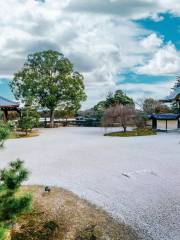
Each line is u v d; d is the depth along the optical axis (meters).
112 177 9.67
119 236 5.58
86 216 6.46
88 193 8.02
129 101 40.38
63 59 37.34
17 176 4.50
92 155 13.88
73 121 38.41
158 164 11.52
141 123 25.77
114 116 24.78
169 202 7.23
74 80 37.28
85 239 5.53
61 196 7.69
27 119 24.77
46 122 37.19
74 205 7.08
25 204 4.19
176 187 8.41
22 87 37.22
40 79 36.91
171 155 13.50
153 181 9.09
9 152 15.48
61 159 13.02
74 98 37.50
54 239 5.55
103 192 8.10
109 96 41.31
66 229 5.89
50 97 35.78
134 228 5.90
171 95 28.97
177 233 5.64
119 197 7.67
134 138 20.94
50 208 6.84
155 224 6.05
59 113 39.09
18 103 30.16
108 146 16.89
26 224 6.02
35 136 23.94
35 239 5.52
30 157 13.77
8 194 4.39
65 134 25.50
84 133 26.19
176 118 26.97
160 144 17.39
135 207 6.97
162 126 30.59
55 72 37.31
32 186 8.59
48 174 10.20
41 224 6.05
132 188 8.42
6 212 4.15
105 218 6.38
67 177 9.76
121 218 6.37
